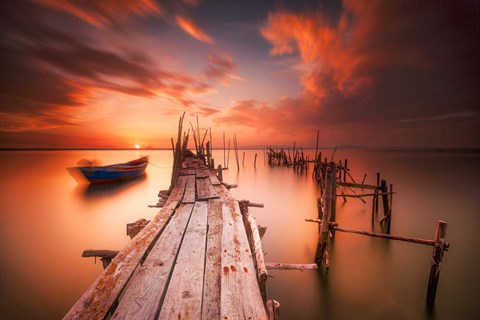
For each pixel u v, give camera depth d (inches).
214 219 171.0
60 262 301.3
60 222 452.1
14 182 891.4
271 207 579.8
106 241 370.0
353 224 450.9
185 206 206.5
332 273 279.7
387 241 362.0
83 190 738.8
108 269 102.2
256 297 85.1
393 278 270.4
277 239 377.4
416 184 871.7
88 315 75.7
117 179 837.8
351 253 327.0
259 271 113.6
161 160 2299.5
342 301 233.9
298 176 1137.4
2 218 478.9
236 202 217.9
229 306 79.7
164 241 130.8
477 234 411.2
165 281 94.0
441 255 216.5
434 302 227.3
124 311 77.0
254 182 958.4
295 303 231.3
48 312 214.7
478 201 627.2
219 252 120.6
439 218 492.7
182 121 470.9
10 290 244.1
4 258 312.5
